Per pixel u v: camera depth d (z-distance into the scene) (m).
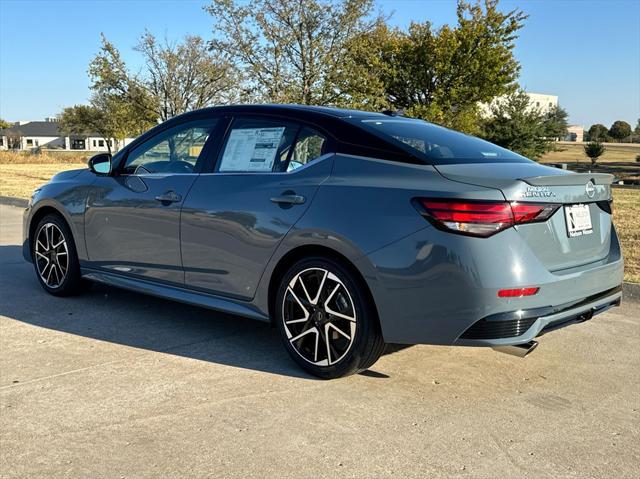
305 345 3.73
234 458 2.75
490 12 27.66
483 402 3.41
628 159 54.03
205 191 4.12
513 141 32.69
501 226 3.07
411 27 28.69
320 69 18.12
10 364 3.82
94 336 4.37
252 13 18.52
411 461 2.76
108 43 23.11
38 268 5.47
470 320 3.10
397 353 4.15
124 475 2.60
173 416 3.15
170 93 23.44
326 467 2.70
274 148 3.96
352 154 3.62
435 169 3.33
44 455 2.75
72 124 59.06
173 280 4.37
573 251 3.43
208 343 4.27
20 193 14.83
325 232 3.45
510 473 2.68
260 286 3.85
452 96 27.45
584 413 3.29
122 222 4.63
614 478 2.66
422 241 3.17
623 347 4.39
